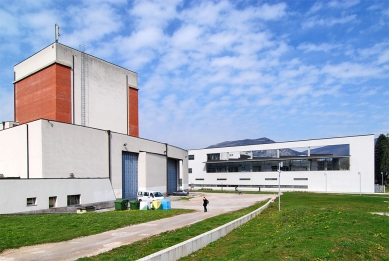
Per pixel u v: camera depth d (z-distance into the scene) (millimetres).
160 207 34125
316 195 59375
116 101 55281
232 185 92750
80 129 40188
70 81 46938
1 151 39969
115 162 46156
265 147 87938
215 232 15367
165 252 10602
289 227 17375
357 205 37312
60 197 32844
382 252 12195
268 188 85625
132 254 12188
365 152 72750
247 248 13273
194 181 101312
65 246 13797
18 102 50906
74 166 38750
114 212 29609
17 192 28094
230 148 94625
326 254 10695
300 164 82188
